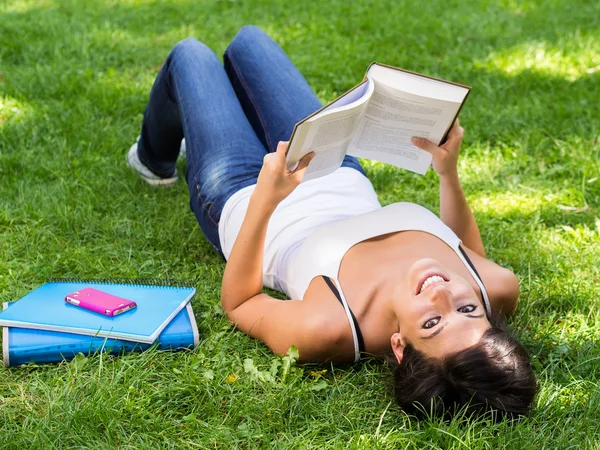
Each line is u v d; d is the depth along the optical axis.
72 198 3.77
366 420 2.43
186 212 3.73
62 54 5.57
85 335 2.61
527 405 2.31
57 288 2.89
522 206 3.89
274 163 2.50
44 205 3.67
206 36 6.18
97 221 3.58
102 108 4.73
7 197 3.75
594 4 7.21
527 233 3.62
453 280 2.44
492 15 6.83
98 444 2.24
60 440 2.25
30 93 4.83
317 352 2.56
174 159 3.89
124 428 2.33
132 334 2.60
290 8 6.86
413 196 4.00
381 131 2.67
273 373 2.54
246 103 3.58
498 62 5.81
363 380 2.60
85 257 3.30
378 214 2.83
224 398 2.49
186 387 2.48
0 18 6.20
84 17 6.39
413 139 2.74
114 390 2.43
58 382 2.48
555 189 4.05
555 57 5.90
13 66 5.34
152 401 2.45
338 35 6.23
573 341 2.79
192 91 3.35
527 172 4.26
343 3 6.99
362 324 2.57
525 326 2.87
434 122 2.65
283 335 2.59
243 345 2.72
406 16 6.68
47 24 6.03
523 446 2.26
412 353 2.38
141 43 5.95
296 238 2.93
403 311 2.42
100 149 4.25
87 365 2.56
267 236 3.00
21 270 3.17
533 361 2.67
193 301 3.01
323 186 3.08
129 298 2.84
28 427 2.30
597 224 3.64
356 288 2.62
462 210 2.95
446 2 7.16
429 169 4.20
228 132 3.22
